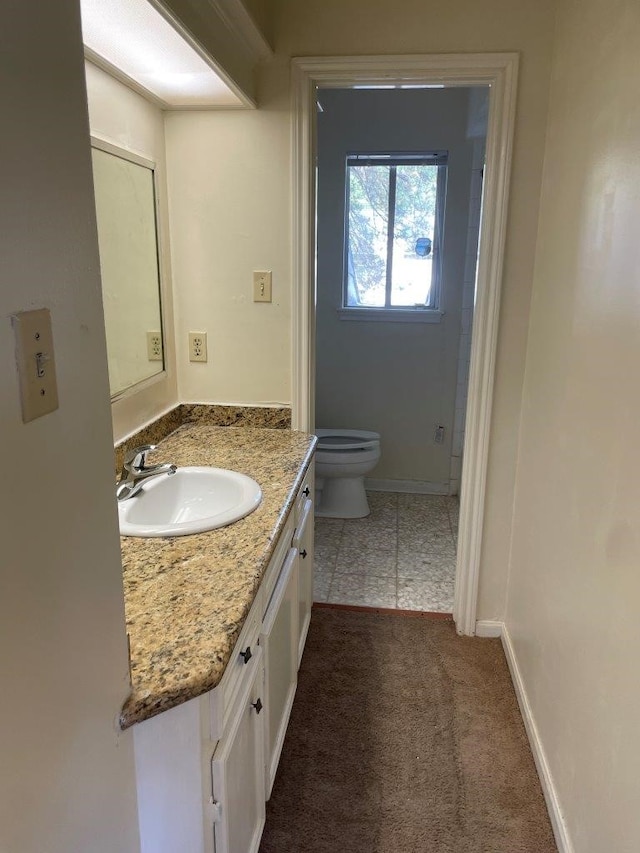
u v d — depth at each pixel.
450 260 3.60
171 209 2.18
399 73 2.02
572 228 1.69
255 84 2.05
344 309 3.74
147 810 1.01
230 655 1.01
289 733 1.97
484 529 2.39
